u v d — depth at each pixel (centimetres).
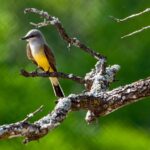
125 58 2297
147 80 782
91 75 839
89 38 2334
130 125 2147
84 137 1936
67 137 1905
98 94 781
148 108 2217
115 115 2162
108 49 2314
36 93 2034
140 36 2338
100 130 1984
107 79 834
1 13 2239
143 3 2358
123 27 2334
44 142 1822
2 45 2134
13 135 731
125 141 1978
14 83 2033
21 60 2123
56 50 2256
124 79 2262
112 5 2364
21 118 1973
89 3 2377
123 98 778
